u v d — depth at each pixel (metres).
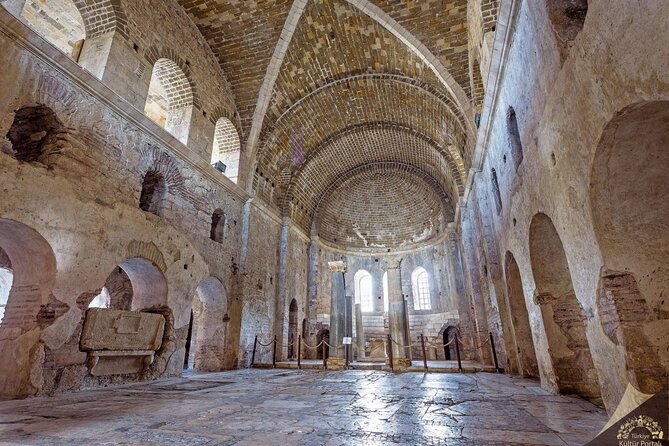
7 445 3.24
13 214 6.38
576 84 4.06
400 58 13.80
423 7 11.36
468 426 3.96
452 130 14.95
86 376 7.51
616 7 3.08
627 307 3.81
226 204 13.71
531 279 6.93
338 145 19.86
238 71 14.23
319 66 14.95
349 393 6.70
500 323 10.88
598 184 3.92
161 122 15.95
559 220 5.12
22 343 6.75
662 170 3.69
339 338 13.77
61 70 7.51
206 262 11.93
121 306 12.91
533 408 5.08
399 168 21.86
